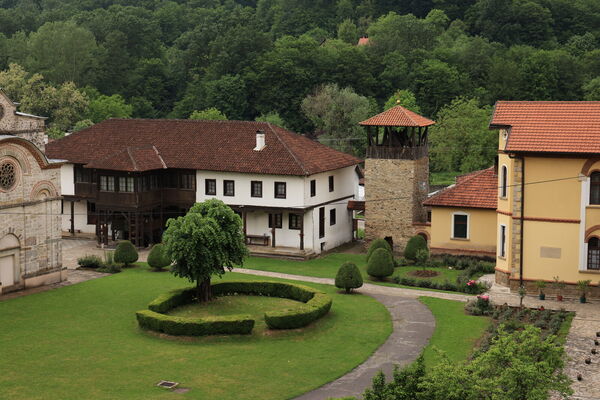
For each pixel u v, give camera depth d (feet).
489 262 202.08
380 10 533.96
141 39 466.70
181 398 113.80
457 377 92.12
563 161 166.81
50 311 162.71
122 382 120.16
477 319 156.46
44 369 126.11
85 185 242.58
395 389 92.38
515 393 92.89
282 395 116.06
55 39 431.84
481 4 476.95
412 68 414.00
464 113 319.06
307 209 223.30
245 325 144.25
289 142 234.99
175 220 160.56
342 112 364.38
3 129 179.32
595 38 455.22
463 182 211.20
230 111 390.83
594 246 167.84
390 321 155.43
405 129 230.68
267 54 409.28
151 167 228.84
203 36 457.68
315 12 538.47
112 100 396.78
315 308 152.56
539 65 391.86
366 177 228.22
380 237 228.63
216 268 162.20
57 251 188.75
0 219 173.17
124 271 202.39
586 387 118.32
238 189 229.45
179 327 143.13
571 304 164.96
